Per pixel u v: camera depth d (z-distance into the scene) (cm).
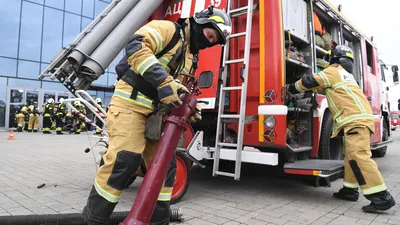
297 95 471
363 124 396
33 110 1798
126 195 427
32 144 1076
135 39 201
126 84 220
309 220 346
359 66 730
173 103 195
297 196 450
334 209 391
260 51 422
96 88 520
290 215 362
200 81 461
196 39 233
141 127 218
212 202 410
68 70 390
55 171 588
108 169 209
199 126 514
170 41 219
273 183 532
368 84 751
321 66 570
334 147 593
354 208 398
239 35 429
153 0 432
